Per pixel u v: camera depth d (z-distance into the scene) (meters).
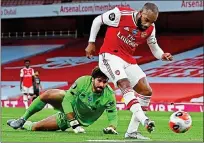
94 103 13.28
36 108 14.55
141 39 11.98
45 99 14.23
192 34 48.03
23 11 44.56
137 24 11.63
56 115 14.18
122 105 35.31
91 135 13.27
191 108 34.75
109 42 11.90
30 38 51.69
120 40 11.82
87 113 13.60
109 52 11.88
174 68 43.88
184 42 47.12
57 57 48.50
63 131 14.28
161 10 41.12
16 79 45.44
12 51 50.06
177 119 11.73
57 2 46.75
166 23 49.16
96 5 42.50
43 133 13.68
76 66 46.56
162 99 39.88
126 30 11.72
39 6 44.22
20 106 38.59
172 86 41.19
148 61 45.19
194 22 48.56
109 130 13.64
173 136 14.36
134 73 12.09
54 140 11.95
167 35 48.38
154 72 43.62
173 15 48.97
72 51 48.97
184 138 13.84
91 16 50.50
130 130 12.59
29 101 36.38
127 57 12.00
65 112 13.48
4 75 46.19
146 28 11.73
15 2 47.72
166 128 17.91
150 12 11.41
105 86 13.22
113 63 11.74
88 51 12.25
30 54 49.34
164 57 12.73
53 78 45.09
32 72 34.25
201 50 45.88
